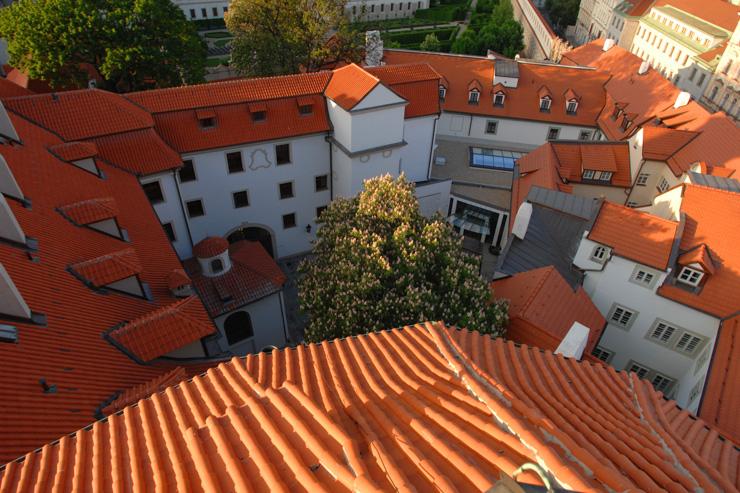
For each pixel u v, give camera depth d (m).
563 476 5.68
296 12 49.66
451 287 23.72
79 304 16.94
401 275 23.73
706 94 68.56
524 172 40.53
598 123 50.91
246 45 49.09
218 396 10.12
